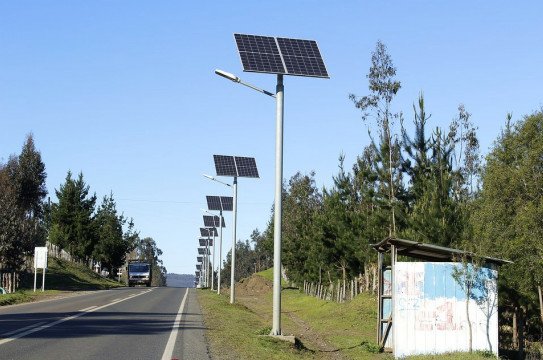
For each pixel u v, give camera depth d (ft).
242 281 355.56
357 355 64.80
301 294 216.13
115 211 304.91
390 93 126.11
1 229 148.77
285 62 62.44
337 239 139.54
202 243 328.70
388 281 72.23
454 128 131.44
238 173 125.08
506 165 75.20
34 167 249.14
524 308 75.36
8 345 45.52
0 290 131.85
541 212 66.85
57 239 252.01
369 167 117.39
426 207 81.92
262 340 55.83
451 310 61.36
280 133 59.06
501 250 68.08
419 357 58.95
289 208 243.60
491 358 57.21
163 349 45.39
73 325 61.46
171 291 173.17
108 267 303.48
